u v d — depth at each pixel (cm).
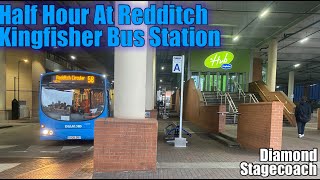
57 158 925
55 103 1145
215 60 3106
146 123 667
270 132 868
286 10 1850
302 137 1277
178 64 1090
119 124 666
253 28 2331
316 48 3092
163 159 809
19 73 2845
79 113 1150
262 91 2516
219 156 865
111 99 1394
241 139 1092
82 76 1174
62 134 1130
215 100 2375
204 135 1484
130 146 665
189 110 2550
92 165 780
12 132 1686
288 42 2878
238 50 3139
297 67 4531
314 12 1867
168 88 7638
